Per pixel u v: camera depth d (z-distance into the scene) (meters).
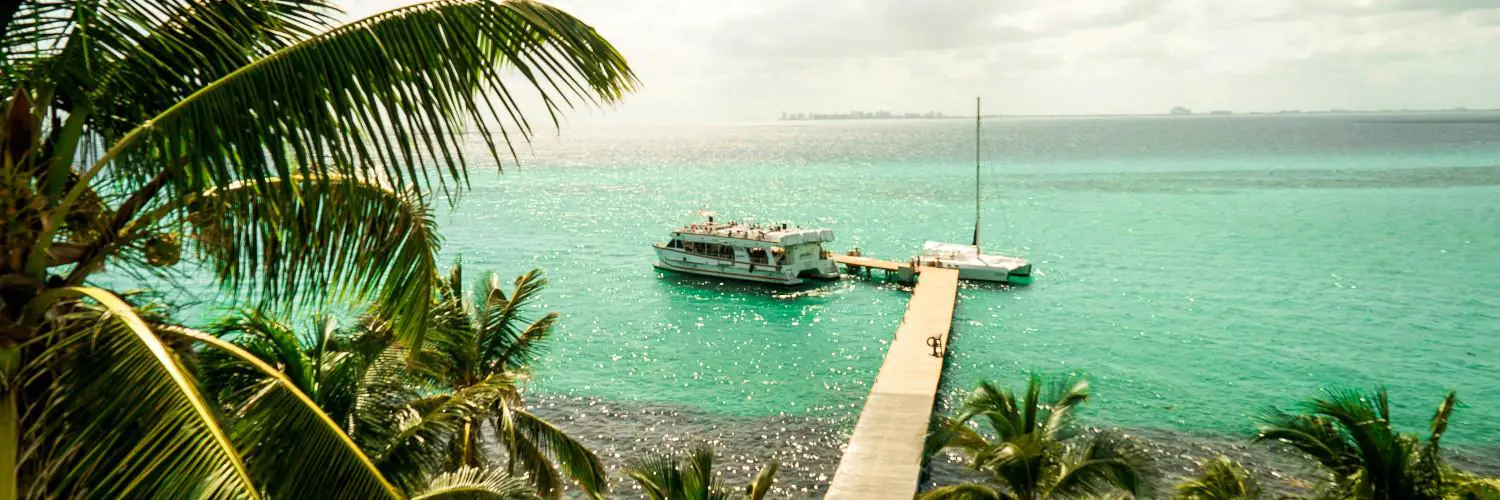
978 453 19.42
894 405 29.09
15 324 4.75
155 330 5.43
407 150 5.09
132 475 4.52
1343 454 14.13
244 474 4.35
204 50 5.89
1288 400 33.12
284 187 5.10
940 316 43.06
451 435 14.00
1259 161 175.25
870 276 60.47
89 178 4.92
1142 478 18.52
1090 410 32.19
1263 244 69.75
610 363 38.50
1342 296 50.41
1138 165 171.25
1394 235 72.69
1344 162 166.12
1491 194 102.69
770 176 160.00
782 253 56.53
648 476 16.89
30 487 4.75
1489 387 34.25
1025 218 90.38
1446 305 47.72
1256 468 26.50
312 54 4.98
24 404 4.93
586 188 134.00
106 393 4.53
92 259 5.32
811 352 40.84
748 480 26.44
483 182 146.62
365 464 5.40
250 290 5.61
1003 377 36.66
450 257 67.81
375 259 6.22
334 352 10.71
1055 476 18.66
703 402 33.34
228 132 4.85
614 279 59.12
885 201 110.94
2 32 5.23
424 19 5.20
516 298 17.75
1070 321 45.84
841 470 23.92
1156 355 39.34
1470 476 14.26
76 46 5.23
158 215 5.51
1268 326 44.06
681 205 107.88
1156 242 72.06
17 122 4.98
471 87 5.25
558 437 16.00
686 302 51.97
